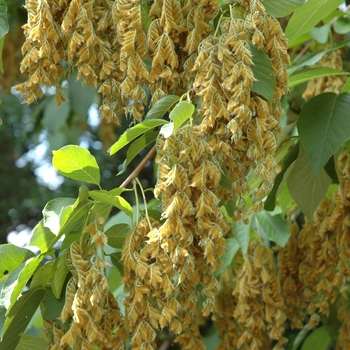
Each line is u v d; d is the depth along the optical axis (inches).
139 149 75.1
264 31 70.6
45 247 71.3
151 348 69.6
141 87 71.9
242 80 69.5
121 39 71.8
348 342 90.1
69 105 118.6
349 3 106.0
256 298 84.0
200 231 69.4
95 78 72.9
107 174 205.3
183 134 69.6
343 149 84.2
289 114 106.7
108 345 70.0
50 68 72.6
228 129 69.6
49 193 229.5
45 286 72.1
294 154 83.4
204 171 69.0
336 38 106.0
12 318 71.4
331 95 80.5
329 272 83.7
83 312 68.9
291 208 93.4
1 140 227.9
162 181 69.3
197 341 77.7
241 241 85.7
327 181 84.1
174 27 71.5
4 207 232.8
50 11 72.4
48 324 71.2
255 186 83.1
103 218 71.6
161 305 69.6
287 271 87.0
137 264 69.6
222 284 87.6
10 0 117.3
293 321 87.1
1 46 78.3
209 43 70.4
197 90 70.5
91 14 72.0
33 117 130.9
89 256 70.9
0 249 72.1
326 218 83.6
